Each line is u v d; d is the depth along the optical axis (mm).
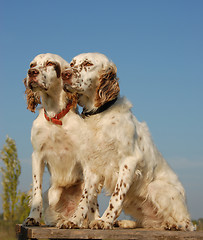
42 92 5531
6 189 13797
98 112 4938
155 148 5379
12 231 11398
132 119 5051
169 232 3828
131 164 4719
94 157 4953
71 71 4957
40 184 5395
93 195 4988
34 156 5539
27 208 13352
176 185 5211
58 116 5516
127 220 5301
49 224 5223
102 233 3629
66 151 5516
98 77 5020
